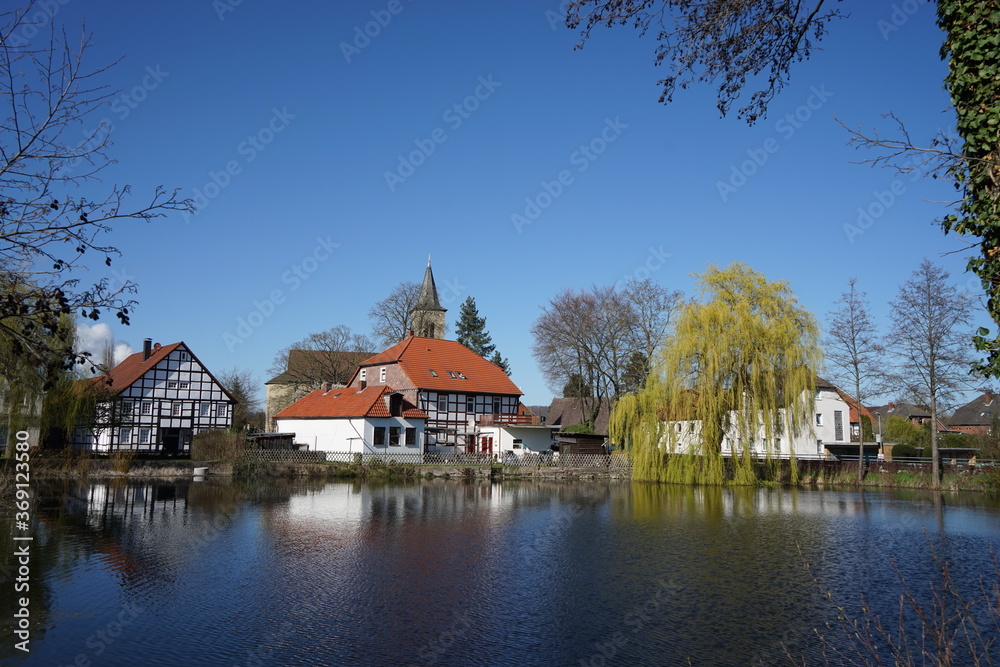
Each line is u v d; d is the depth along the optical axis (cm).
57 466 3484
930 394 3756
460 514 2381
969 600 1295
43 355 610
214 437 4031
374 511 2422
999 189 622
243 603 1188
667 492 3434
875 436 6178
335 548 1684
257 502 2623
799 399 3650
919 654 995
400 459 4550
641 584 1375
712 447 3675
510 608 1191
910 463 4162
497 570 1477
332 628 1062
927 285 3734
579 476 4272
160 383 5016
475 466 4141
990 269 644
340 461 4306
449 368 5525
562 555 1650
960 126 661
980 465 4009
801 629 1104
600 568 1511
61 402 3353
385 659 939
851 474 4025
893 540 1948
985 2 645
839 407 5447
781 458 4062
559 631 1074
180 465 3762
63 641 986
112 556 1544
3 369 780
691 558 1634
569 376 5572
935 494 3503
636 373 5050
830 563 1612
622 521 2253
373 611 1157
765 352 3656
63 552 1579
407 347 5541
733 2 765
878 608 1236
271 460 4147
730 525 2189
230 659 926
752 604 1243
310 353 7181
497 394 5525
